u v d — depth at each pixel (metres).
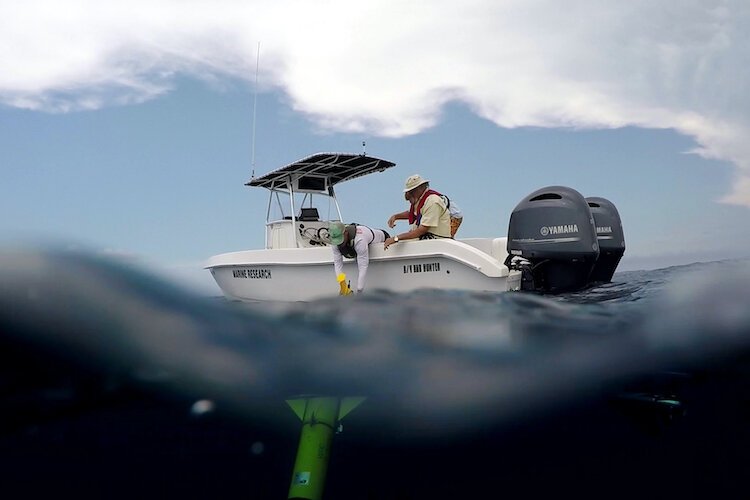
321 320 3.51
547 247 4.71
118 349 2.97
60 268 3.19
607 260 5.46
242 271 7.14
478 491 2.98
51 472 2.90
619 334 3.55
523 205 4.91
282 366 3.21
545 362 3.48
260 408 3.29
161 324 3.04
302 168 7.23
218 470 3.03
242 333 3.17
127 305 3.06
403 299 4.39
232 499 2.67
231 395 3.25
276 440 3.22
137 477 2.90
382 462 3.43
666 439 3.72
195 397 3.24
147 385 3.10
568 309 3.84
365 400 3.40
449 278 5.36
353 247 5.77
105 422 3.10
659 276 5.32
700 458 3.43
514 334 3.38
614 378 3.67
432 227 5.71
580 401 3.68
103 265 3.34
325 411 3.16
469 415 3.63
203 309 3.35
